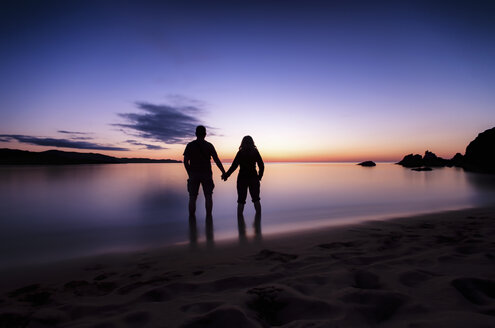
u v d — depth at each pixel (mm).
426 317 1266
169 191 8430
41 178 13016
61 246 3033
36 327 1378
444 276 1738
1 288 1929
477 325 1155
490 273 1810
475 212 4770
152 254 2725
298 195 7512
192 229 3826
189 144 4695
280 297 1600
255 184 4867
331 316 1361
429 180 12047
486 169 22281
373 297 1511
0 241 3266
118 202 6328
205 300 1588
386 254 2461
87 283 2004
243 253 2703
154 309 1490
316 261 2340
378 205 5801
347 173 18516
